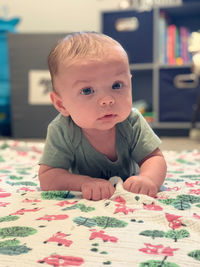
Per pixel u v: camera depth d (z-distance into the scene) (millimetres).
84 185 728
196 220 559
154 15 2529
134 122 810
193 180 906
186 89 2537
